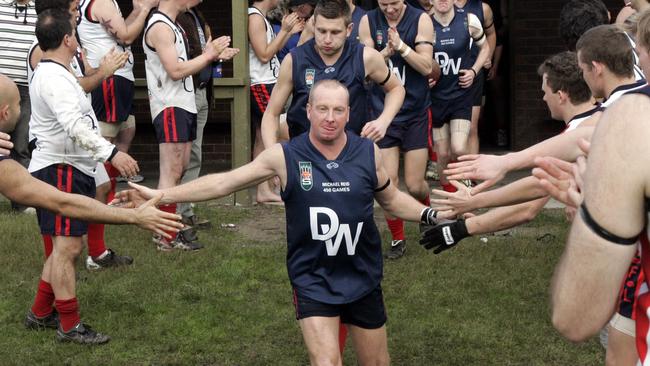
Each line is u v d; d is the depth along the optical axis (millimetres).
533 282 6977
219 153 12867
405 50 7242
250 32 9664
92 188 6289
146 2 8719
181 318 6340
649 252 2857
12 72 9109
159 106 8031
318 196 4453
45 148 6074
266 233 8656
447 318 6309
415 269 7344
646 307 2967
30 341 5977
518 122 12609
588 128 3832
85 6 8422
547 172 3422
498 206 4262
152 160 12742
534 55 12453
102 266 7367
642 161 2648
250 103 10047
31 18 9031
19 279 7156
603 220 2686
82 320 6289
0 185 4516
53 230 5793
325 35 5539
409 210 4699
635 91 2729
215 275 7207
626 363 3545
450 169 4004
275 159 4492
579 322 2801
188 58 8234
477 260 7539
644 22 2857
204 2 12633
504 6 12531
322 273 4523
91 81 7297
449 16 8656
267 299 6699
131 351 5832
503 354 5719
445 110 8711
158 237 7941
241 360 5684
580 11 6227
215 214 9383
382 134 5633
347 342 5988
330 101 4336
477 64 8789
